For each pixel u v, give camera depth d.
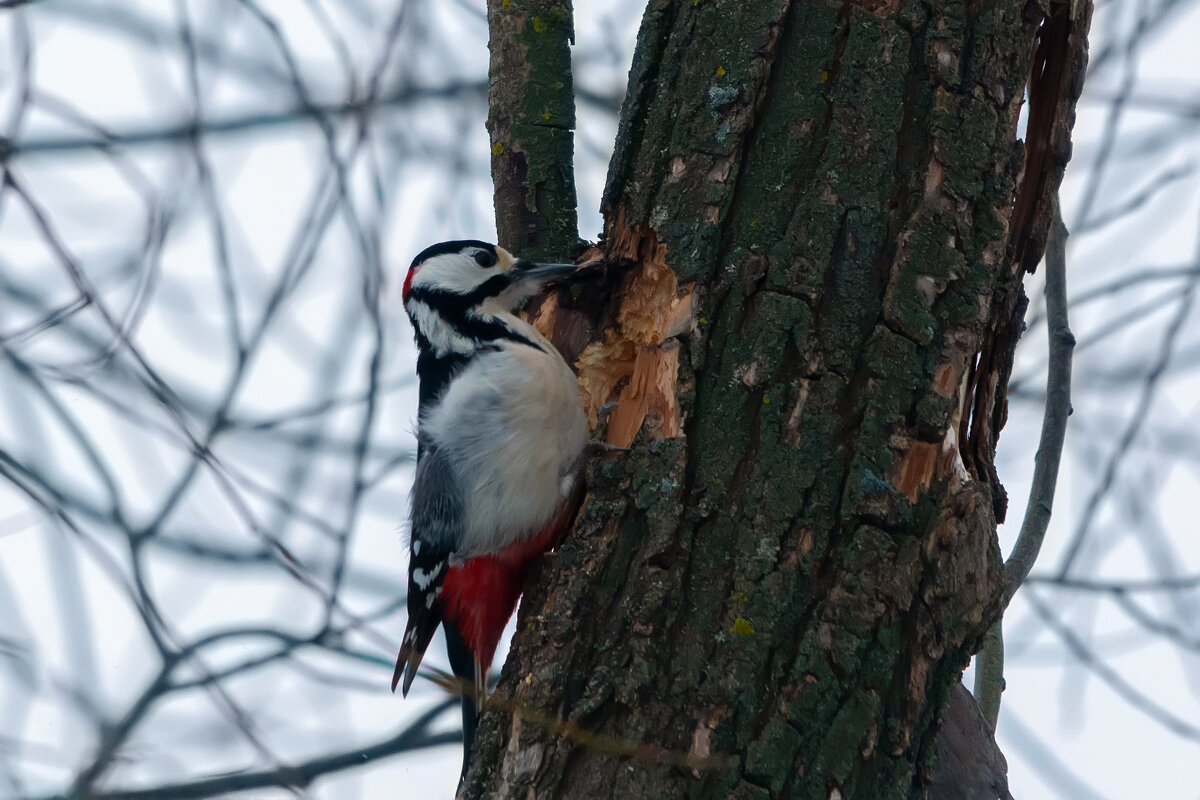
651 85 7.07
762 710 5.74
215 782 6.29
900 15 6.55
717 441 6.23
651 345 7.09
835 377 6.22
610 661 5.98
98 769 6.12
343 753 7.02
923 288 6.33
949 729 7.13
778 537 6.00
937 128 6.45
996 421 7.03
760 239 6.45
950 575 6.07
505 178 8.83
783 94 6.59
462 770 7.00
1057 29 7.09
